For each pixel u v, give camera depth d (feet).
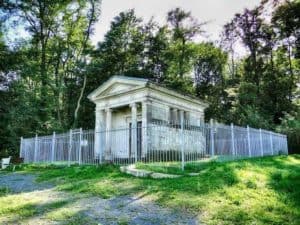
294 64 142.61
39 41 120.16
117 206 24.09
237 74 153.79
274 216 20.58
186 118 81.66
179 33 143.95
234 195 25.02
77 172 41.91
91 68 123.13
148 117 67.92
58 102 114.83
